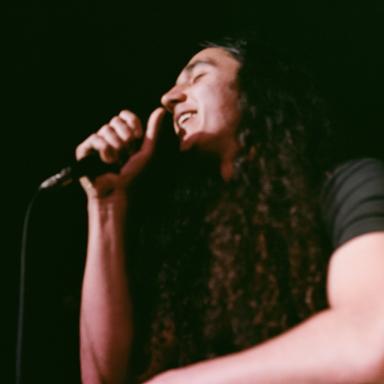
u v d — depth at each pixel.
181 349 1.76
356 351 1.02
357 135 3.08
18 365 1.67
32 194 3.11
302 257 1.55
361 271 1.10
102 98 3.25
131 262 1.99
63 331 2.78
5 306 2.95
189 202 1.97
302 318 1.51
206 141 1.82
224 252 1.72
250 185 1.75
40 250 2.87
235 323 1.62
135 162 1.85
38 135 3.18
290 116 1.81
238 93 1.85
